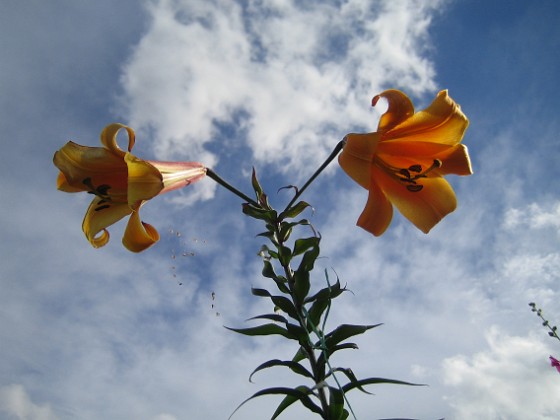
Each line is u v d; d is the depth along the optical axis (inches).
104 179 16.4
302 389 15.0
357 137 14.8
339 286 16.2
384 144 16.3
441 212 16.5
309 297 16.4
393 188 16.9
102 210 16.7
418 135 15.9
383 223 16.3
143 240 16.3
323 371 15.2
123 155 16.0
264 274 16.9
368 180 14.3
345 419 14.4
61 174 16.7
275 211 17.3
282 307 16.3
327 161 16.6
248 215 17.5
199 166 18.0
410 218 16.7
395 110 15.1
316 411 14.3
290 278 16.9
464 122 15.5
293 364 15.3
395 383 14.1
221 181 18.1
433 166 15.9
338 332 15.4
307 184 17.2
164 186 16.7
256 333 15.9
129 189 14.8
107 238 17.5
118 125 15.9
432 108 15.2
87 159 16.1
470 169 15.9
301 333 15.6
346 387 14.3
